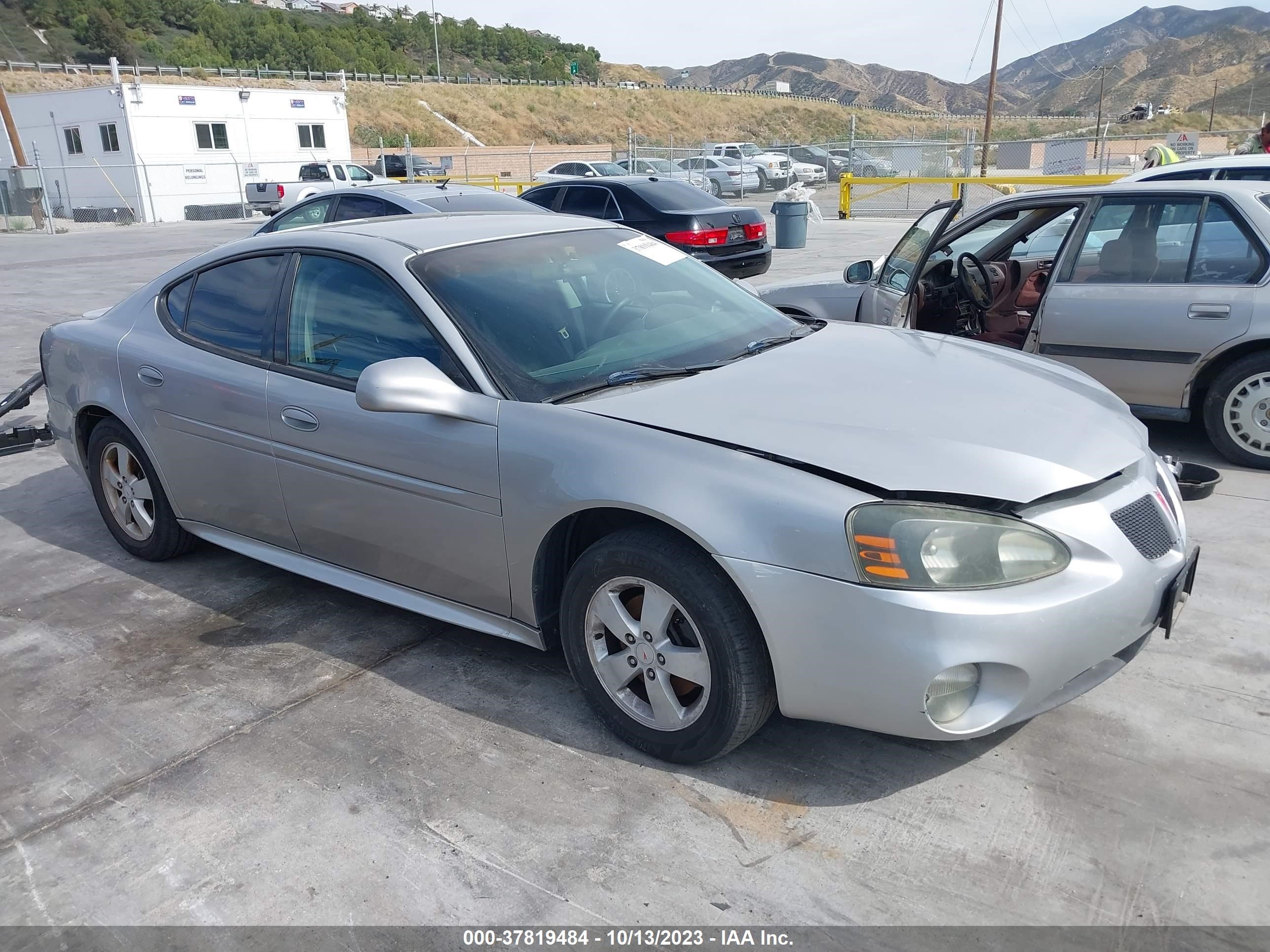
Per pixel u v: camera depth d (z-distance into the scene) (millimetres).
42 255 20328
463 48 139875
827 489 2453
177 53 103062
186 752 2979
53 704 3303
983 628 2340
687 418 2756
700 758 2738
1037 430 2703
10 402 5516
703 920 2244
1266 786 2613
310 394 3393
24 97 35969
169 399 3877
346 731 3051
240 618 3869
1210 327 4898
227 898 2379
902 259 5789
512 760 2865
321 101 38531
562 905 2307
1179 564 2719
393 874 2432
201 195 35125
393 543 3305
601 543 2779
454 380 3055
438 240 3492
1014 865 2375
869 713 2443
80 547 4703
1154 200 5086
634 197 11742
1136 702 3031
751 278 13273
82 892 2426
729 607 2547
